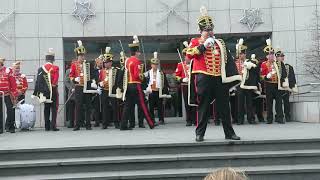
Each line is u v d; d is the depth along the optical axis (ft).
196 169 28.53
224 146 30.37
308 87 57.82
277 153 29.27
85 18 60.59
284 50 59.82
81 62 49.39
